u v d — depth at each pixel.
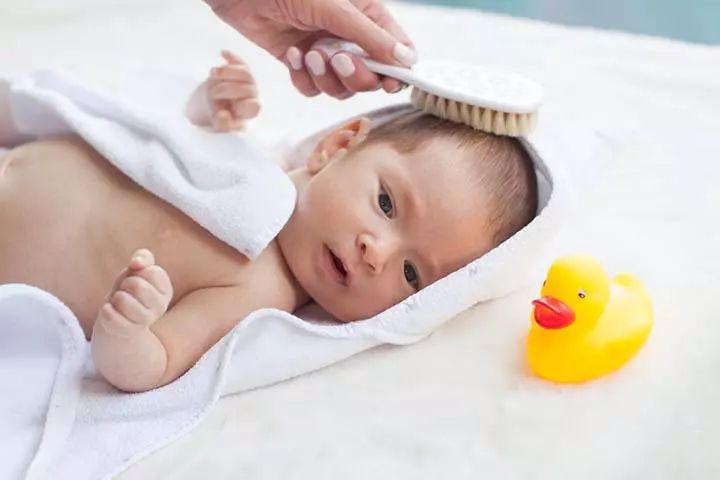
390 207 1.07
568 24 2.19
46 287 1.02
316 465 0.87
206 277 1.03
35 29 1.71
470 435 0.89
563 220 1.09
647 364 0.96
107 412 0.93
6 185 1.05
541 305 0.94
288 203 1.03
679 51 1.66
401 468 0.86
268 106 1.50
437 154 1.08
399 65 1.07
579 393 0.93
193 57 1.65
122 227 1.03
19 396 0.93
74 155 1.08
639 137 1.41
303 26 1.10
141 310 0.88
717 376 0.94
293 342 0.99
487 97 1.08
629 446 0.87
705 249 1.14
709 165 1.35
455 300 1.04
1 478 0.87
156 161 1.05
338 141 1.13
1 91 1.15
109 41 1.69
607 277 0.99
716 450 0.86
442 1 2.27
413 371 0.99
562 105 1.50
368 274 1.05
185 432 0.91
